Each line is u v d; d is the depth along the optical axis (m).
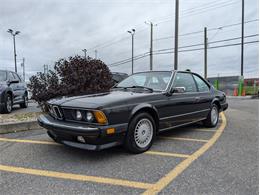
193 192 2.96
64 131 3.88
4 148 4.68
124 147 4.29
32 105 13.66
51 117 4.44
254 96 22.52
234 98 21.55
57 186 3.12
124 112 4.02
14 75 10.55
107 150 4.52
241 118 8.34
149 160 4.02
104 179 3.32
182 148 4.68
